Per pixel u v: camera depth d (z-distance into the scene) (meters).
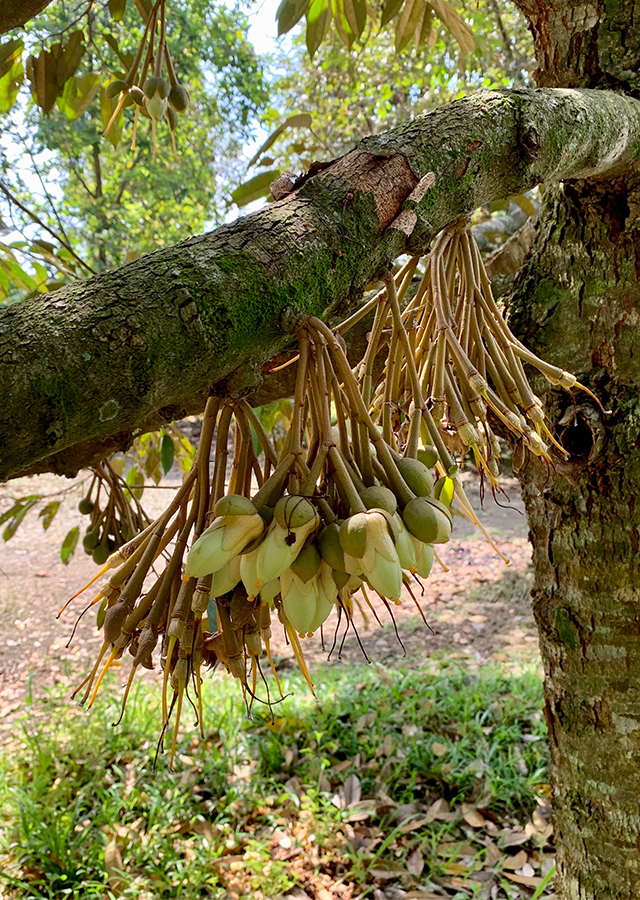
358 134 7.24
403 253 0.91
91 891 2.56
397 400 0.98
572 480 1.44
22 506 2.34
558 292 1.45
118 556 0.86
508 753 3.25
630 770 1.51
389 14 2.07
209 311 0.68
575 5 1.35
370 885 2.63
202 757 3.29
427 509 0.74
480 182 0.98
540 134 1.02
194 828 2.91
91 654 4.88
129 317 0.63
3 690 4.38
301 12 1.79
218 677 4.23
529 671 4.06
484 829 2.90
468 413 1.06
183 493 0.82
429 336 1.09
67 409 0.60
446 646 4.79
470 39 2.29
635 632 1.47
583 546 1.49
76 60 2.14
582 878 1.61
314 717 3.62
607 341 1.40
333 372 0.77
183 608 0.74
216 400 0.80
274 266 0.74
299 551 0.71
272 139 1.82
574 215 1.42
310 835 2.87
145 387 0.65
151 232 7.54
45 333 0.60
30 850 2.72
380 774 3.21
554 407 1.45
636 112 1.28
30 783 3.13
